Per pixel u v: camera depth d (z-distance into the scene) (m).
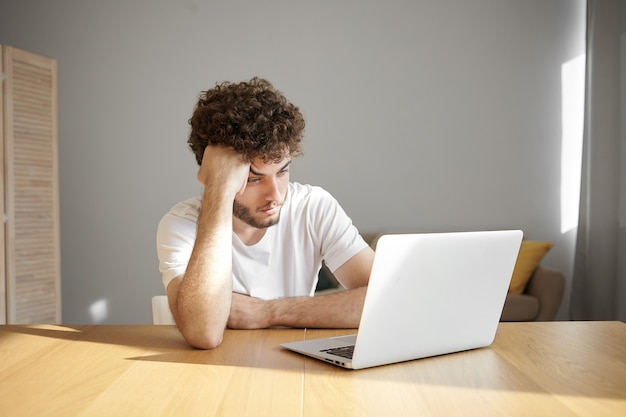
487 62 5.07
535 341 1.38
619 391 0.99
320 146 5.13
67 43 5.07
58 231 4.18
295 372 1.11
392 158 5.12
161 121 5.11
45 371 1.12
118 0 5.09
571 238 5.04
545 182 5.05
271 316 1.52
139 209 5.11
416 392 0.99
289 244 1.88
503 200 5.08
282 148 1.52
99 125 5.08
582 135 4.97
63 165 5.08
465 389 1.01
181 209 1.74
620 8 4.56
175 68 5.11
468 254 1.22
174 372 1.11
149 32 5.11
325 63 5.11
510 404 0.93
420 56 5.10
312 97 5.13
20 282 3.90
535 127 5.05
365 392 0.99
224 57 5.13
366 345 1.12
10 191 3.82
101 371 1.11
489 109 5.07
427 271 1.17
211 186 1.47
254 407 0.92
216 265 1.36
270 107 1.53
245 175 1.50
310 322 1.52
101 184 5.09
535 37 5.03
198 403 0.93
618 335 1.44
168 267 1.62
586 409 0.90
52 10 5.07
